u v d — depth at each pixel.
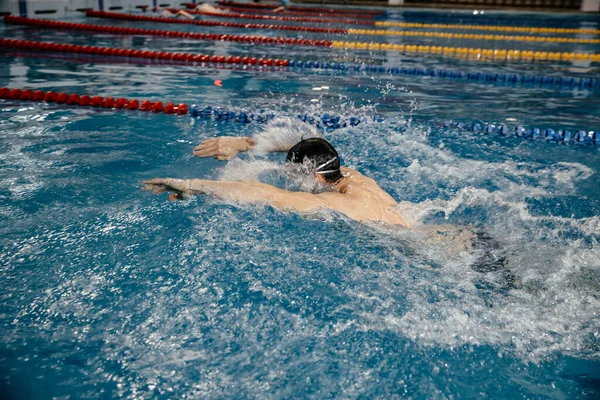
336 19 13.64
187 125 4.13
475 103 5.33
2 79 5.45
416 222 2.59
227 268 2.18
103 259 2.21
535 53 8.94
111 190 2.85
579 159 3.73
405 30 11.97
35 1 9.79
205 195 2.64
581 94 5.92
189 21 11.47
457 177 3.31
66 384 1.59
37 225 2.46
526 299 2.01
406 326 1.88
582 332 1.86
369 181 2.83
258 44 8.97
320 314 1.93
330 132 4.09
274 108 4.76
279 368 1.68
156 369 1.66
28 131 3.81
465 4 18.02
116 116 4.31
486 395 1.61
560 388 1.64
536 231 2.54
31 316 1.87
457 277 2.14
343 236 2.41
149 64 6.72
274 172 2.98
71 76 5.75
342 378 1.66
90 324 1.84
